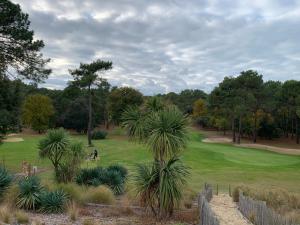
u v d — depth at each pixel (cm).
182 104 12575
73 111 9450
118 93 8212
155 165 1442
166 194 1366
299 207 1711
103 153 4769
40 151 2052
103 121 11000
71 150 2045
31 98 9131
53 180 2067
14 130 3534
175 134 1418
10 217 1231
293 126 10088
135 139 1577
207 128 11769
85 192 1741
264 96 8606
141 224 1290
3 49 3284
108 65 6506
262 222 1255
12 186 1575
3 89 3428
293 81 9381
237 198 1950
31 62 3403
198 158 4325
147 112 1603
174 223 1310
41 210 1438
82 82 6384
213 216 1017
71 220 1302
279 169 3562
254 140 9169
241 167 3691
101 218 1373
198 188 2433
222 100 8738
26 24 3312
